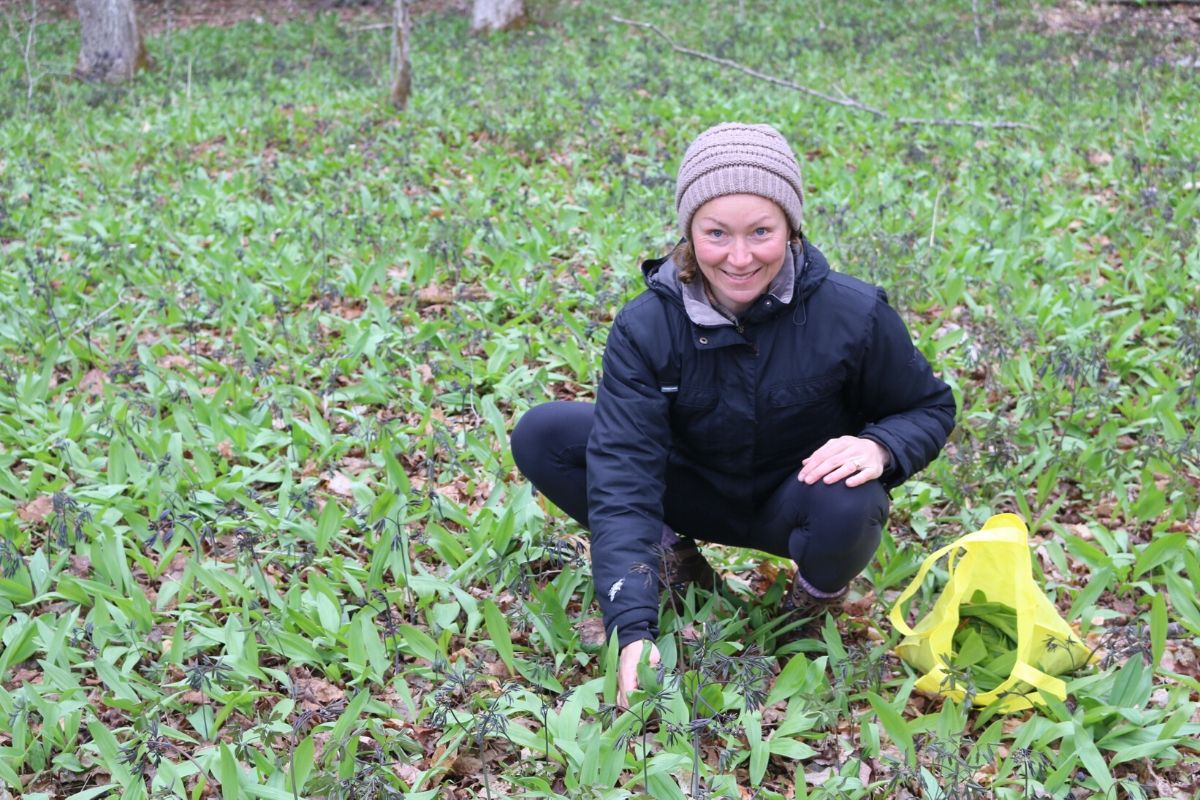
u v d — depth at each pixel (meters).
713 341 2.34
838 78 10.74
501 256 5.39
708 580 2.86
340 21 17.95
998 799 2.20
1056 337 4.45
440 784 2.27
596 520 2.39
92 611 2.75
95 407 4.00
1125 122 8.12
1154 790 2.27
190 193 6.87
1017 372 4.11
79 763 2.34
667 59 12.23
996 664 2.45
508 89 10.24
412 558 3.10
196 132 9.00
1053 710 2.31
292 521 3.21
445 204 6.42
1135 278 4.89
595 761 2.17
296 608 2.79
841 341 2.36
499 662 2.68
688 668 2.48
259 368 4.07
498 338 4.50
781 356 2.38
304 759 2.14
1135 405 4.00
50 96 11.04
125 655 2.70
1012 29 13.30
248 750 2.31
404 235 5.83
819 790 2.16
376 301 4.77
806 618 2.71
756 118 8.74
